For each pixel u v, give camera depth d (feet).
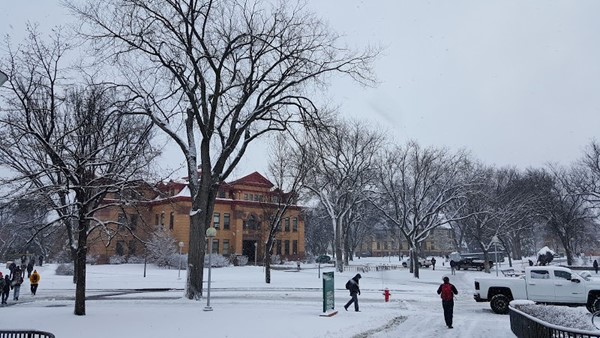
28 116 53.16
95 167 58.59
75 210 60.59
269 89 82.64
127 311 59.06
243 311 59.36
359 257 361.71
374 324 50.47
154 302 73.10
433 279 142.51
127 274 145.07
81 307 55.11
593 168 166.91
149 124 72.59
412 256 164.76
